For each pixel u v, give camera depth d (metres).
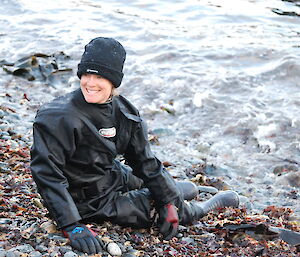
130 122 4.61
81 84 4.35
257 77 10.35
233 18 13.46
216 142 8.57
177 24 13.09
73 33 12.41
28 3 14.23
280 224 5.70
